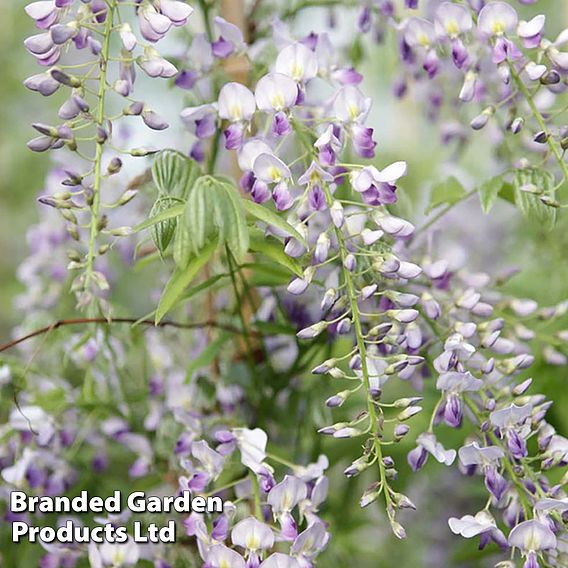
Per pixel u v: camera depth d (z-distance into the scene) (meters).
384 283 1.71
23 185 2.88
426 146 2.79
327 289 1.68
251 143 1.69
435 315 1.73
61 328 1.89
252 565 1.65
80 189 1.72
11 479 1.82
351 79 1.77
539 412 1.68
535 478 1.67
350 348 1.89
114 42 1.98
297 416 1.81
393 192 1.67
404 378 1.71
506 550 1.68
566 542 1.66
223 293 1.87
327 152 1.67
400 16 1.86
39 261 1.96
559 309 1.82
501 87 1.82
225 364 1.83
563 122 2.02
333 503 1.93
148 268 2.05
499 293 1.88
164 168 1.70
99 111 1.67
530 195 1.72
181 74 1.79
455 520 1.67
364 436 1.90
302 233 1.67
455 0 1.75
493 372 1.72
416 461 1.69
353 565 2.03
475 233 2.06
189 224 1.64
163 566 1.77
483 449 1.67
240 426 1.79
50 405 1.85
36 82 1.66
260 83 1.69
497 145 1.91
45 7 1.67
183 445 1.77
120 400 1.86
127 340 1.84
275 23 1.77
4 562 1.84
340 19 1.96
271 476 1.69
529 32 1.71
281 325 1.79
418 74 1.90
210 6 1.84
